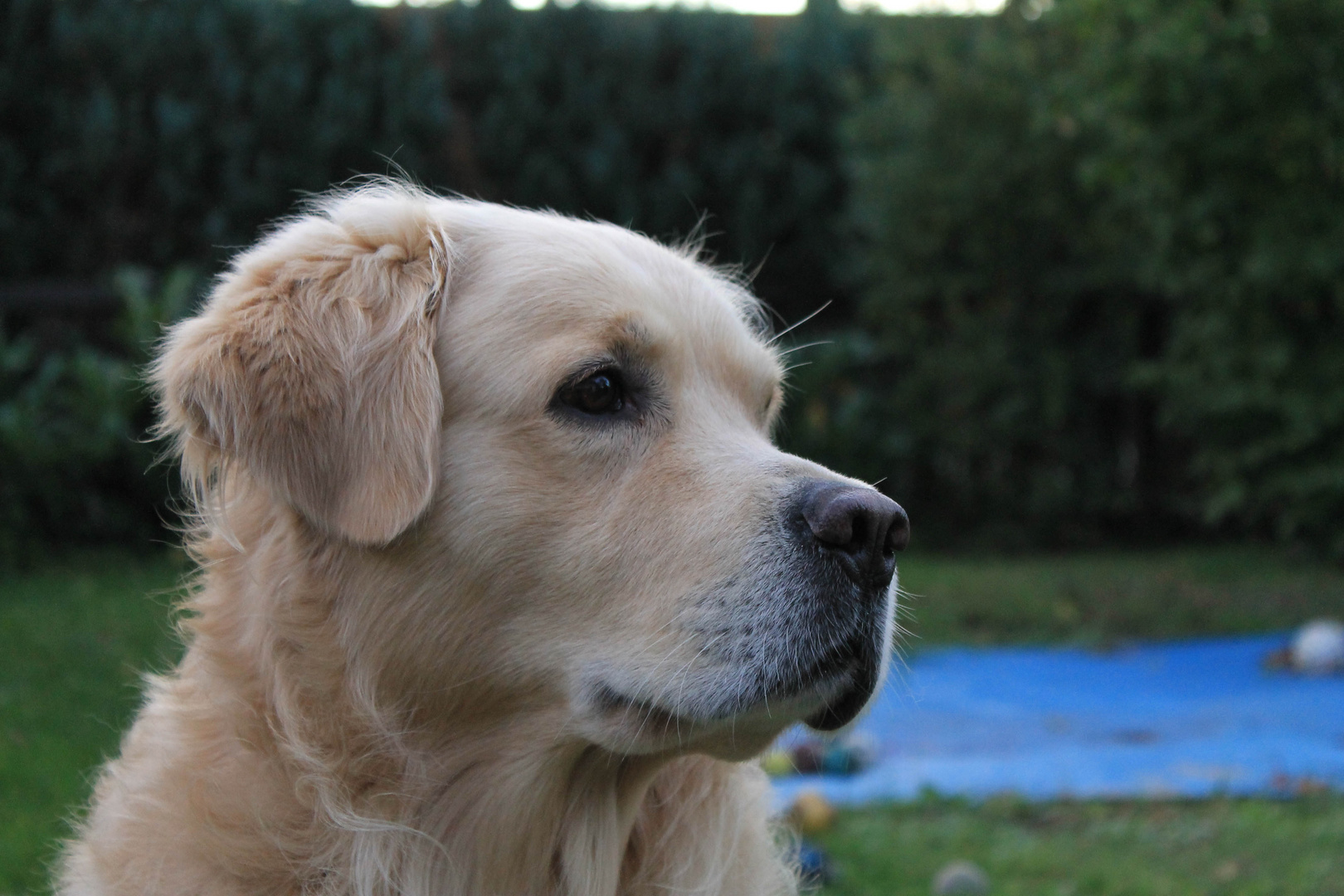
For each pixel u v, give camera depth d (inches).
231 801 36.3
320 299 37.1
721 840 39.0
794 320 168.2
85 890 37.1
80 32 130.5
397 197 40.0
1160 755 74.0
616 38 153.8
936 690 93.4
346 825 36.2
